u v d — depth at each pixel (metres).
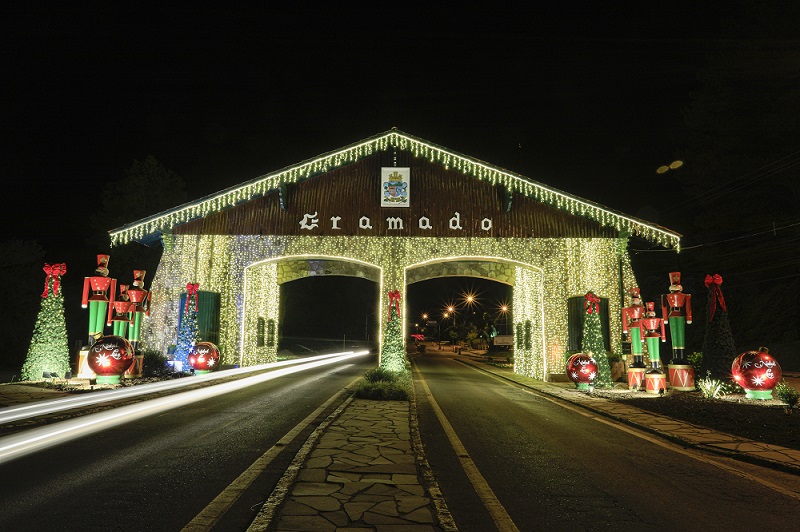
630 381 18.72
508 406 14.24
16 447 7.89
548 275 25.27
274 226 26.19
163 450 7.76
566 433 10.34
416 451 8.16
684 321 18.52
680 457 8.50
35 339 17.70
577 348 23.66
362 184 26.52
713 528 5.28
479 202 26.11
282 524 4.82
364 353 60.47
